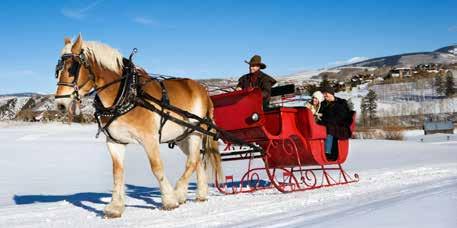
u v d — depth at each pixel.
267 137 10.05
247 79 11.17
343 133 11.30
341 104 11.48
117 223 7.40
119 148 8.34
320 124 11.23
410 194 8.46
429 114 78.88
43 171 17.58
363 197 8.70
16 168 18.34
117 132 8.09
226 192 10.84
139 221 7.49
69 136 34.81
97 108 8.09
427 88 105.69
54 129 38.41
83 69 7.85
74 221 7.67
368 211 6.54
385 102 93.81
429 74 125.06
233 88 11.05
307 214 7.04
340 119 11.33
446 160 19.25
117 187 8.18
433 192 8.33
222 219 7.31
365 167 17.27
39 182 14.63
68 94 7.71
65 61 7.79
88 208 8.98
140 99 8.08
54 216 8.17
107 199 10.23
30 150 25.48
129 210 8.58
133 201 9.77
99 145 29.39
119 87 8.09
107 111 7.94
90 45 8.04
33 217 8.10
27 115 43.47
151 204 9.32
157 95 8.54
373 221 5.71
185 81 9.48
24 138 33.12
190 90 9.38
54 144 29.34
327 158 11.45
